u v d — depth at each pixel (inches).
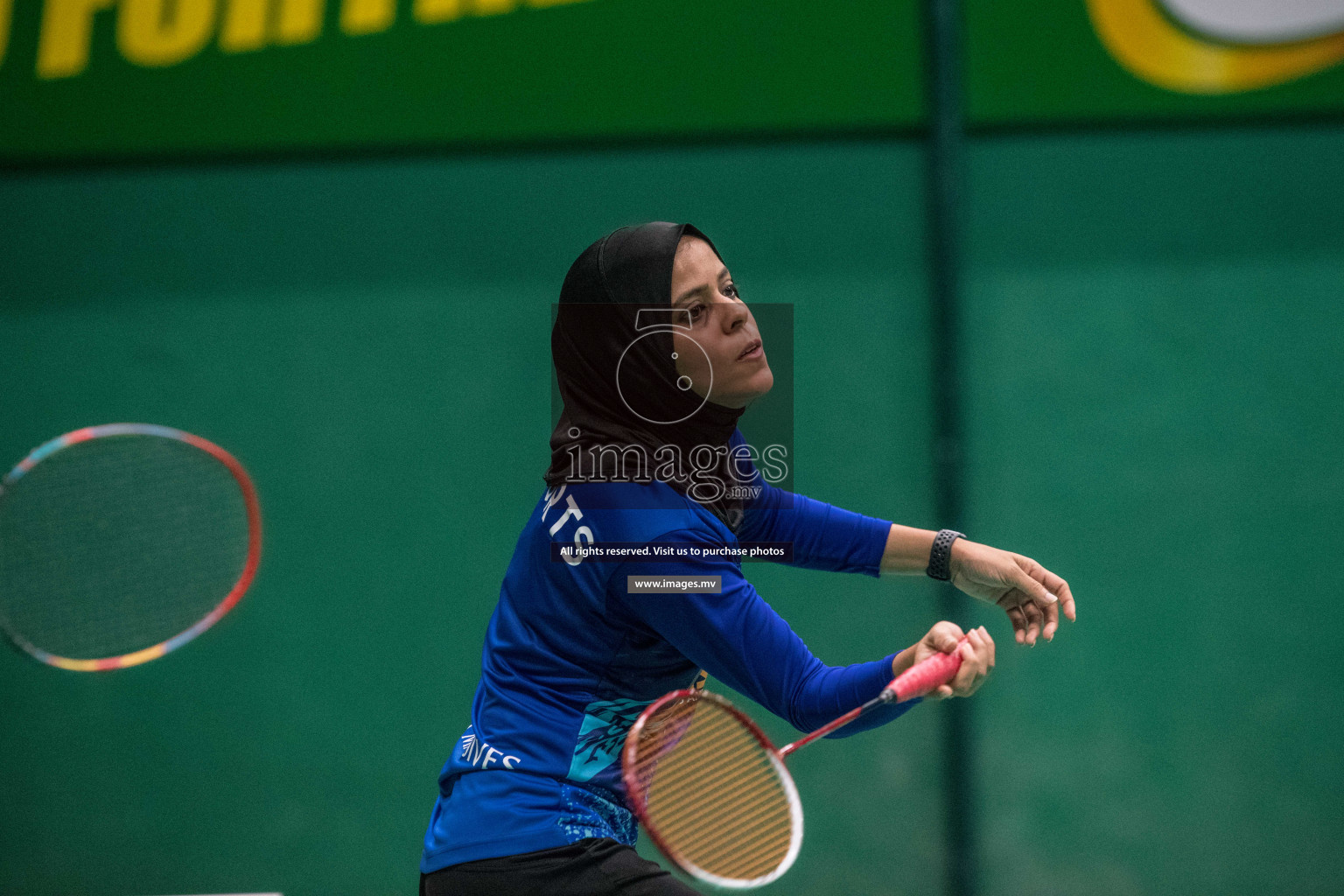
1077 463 508.4
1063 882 499.5
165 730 502.9
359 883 500.7
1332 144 509.7
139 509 490.3
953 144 503.2
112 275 511.2
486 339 511.5
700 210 512.1
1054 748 502.6
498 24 503.2
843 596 503.2
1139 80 502.6
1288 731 500.4
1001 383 510.6
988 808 502.0
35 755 501.4
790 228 513.0
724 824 204.4
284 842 502.6
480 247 512.1
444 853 196.9
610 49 503.2
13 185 511.8
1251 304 509.4
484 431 510.3
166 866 501.0
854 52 502.9
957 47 502.9
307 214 512.1
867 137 512.7
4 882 499.2
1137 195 510.0
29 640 477.7
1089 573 506.3
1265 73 500.4
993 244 511.8
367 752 504.1
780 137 512.4
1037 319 510.6
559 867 191.6
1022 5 502.3
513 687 205.3
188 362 510.0
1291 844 497.4
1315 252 508.4
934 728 502.6
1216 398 508.4
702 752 207.3
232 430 508.4
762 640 194.9
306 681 505.4
